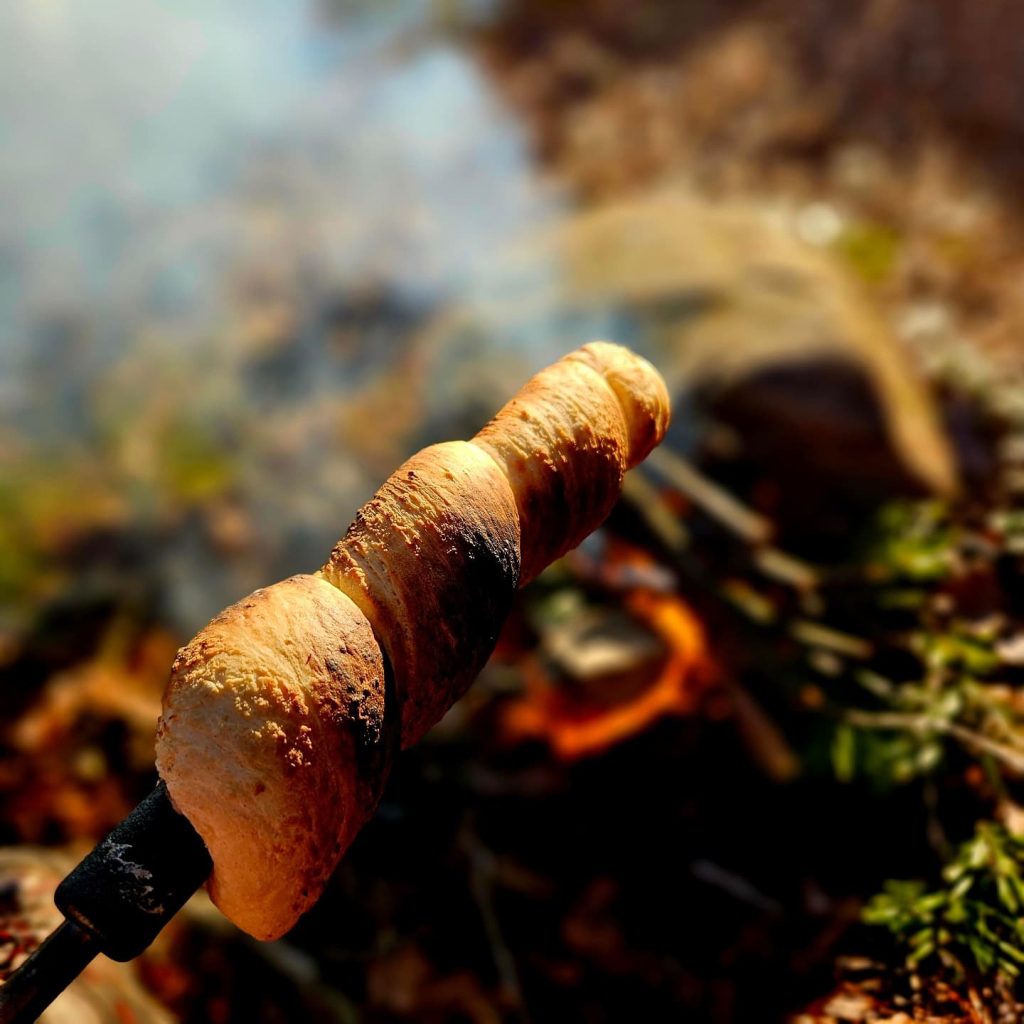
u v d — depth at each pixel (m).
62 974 0.26
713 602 0.59
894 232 1.06
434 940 0.48
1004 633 0.53
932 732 0.46
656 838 0.51
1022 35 1.25
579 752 0.57
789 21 1.46
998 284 0.95
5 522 0.85
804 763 0.53
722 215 0.90
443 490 0.28
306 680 0.26
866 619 0.57
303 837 0.26
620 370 0.31
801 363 0.71
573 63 1.52
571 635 0.59
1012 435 0.74
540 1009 0.45
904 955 0.41
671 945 0.46
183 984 0.45
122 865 0.26
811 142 1.25
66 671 0.68
